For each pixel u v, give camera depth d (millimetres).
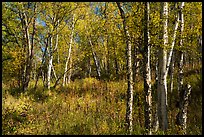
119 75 23578
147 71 9625
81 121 12086
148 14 9500
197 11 14016
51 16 20609
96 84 21609
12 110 13625
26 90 20188
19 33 22641
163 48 9406
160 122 10000
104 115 13156
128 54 10867
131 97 10633
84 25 25266
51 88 21375
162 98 9984
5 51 21859
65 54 28703
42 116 13164
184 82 18141
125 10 11703
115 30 10523
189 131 10812
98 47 31625
